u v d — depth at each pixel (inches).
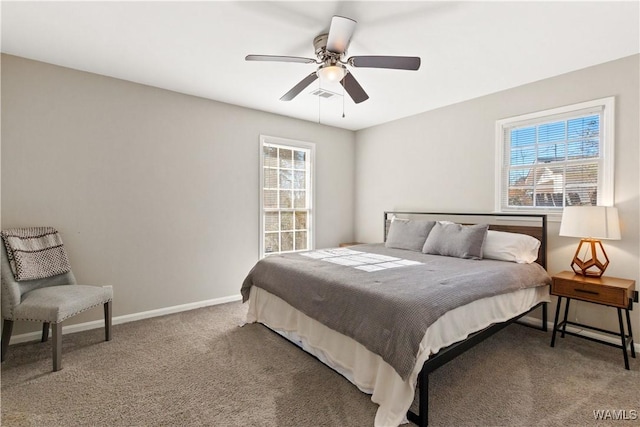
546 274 112.5
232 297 154.1
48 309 86.6
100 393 76.6
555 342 108.5
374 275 92.2
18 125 104.1
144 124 128.5
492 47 98.0
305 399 74.7
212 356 95.9
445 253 128.4
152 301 131.5
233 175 153.9
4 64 102.0
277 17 82.9
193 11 80.3
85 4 77.2
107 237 121.0
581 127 116.0
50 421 66.5
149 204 130.3
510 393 77.7
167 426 65.5
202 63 109.7
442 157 157.6
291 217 179.3
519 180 132.4
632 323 103.7
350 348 81.4
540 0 75.4
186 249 140.2
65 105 112.1
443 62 108.0
